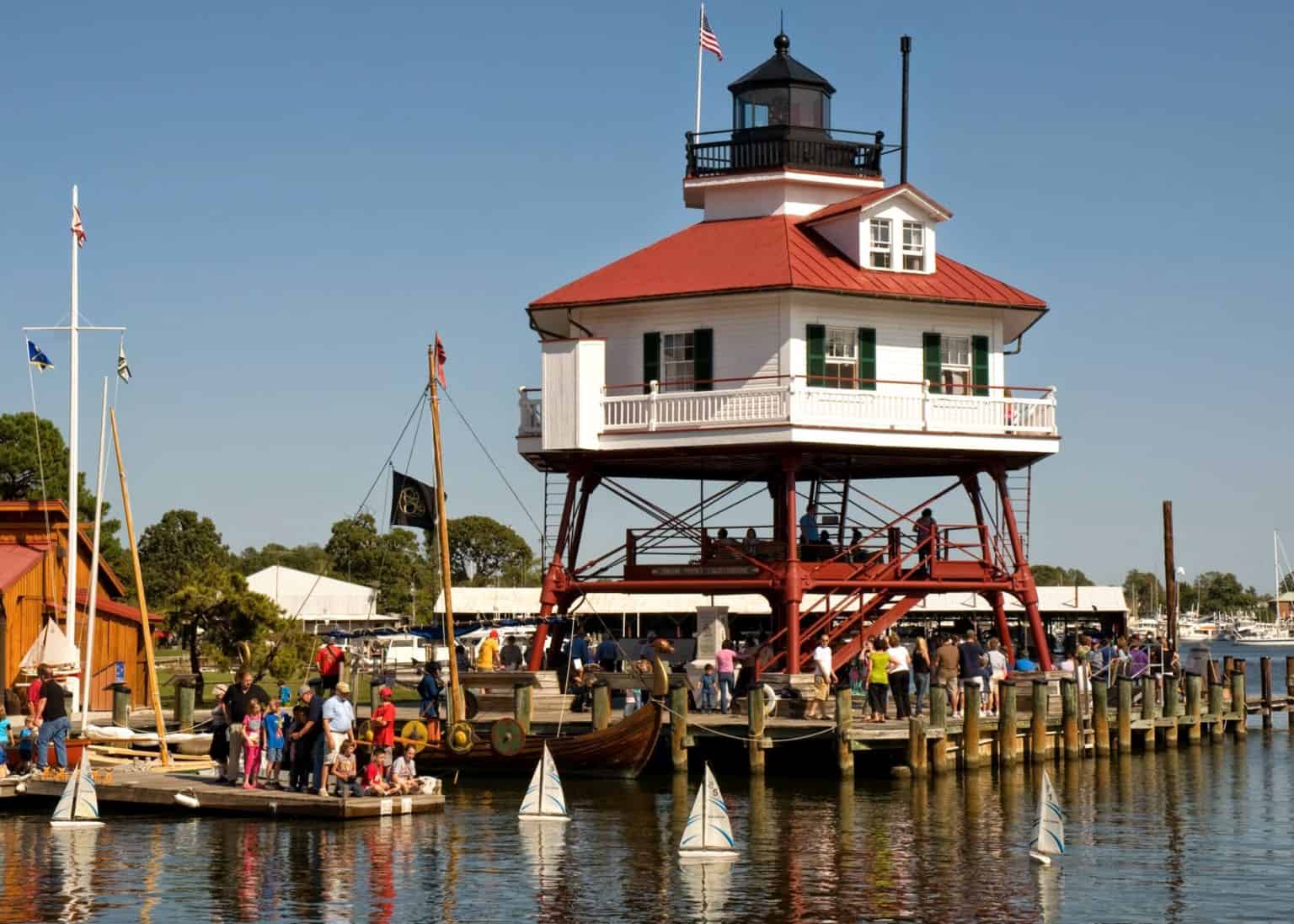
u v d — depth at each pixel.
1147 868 28.00
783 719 40.66
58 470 85.12
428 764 39.56
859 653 46.53
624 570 48.00
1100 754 44.47
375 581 149.00
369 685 51.88
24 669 40.22
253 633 56.97
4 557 45.84
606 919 23.98
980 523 49.66
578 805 34.62
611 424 46.38
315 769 32.75
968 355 48.25
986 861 28.41
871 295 46.09
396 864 27.78
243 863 27.78
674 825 32.00
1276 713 67.88
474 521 162.25
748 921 23.91
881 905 24.91
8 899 25.03
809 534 49.06
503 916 24.19
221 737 35.41
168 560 132.62
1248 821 33.31
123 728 42.47
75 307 44.25
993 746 42.16
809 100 51.97
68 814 31.31
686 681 44.34
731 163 51.50
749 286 45.50
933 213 48.28
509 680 43.16
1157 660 57.88
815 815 33.31
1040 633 48.31
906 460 49.16
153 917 23.95
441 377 40.81
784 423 44.31
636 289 47.03
